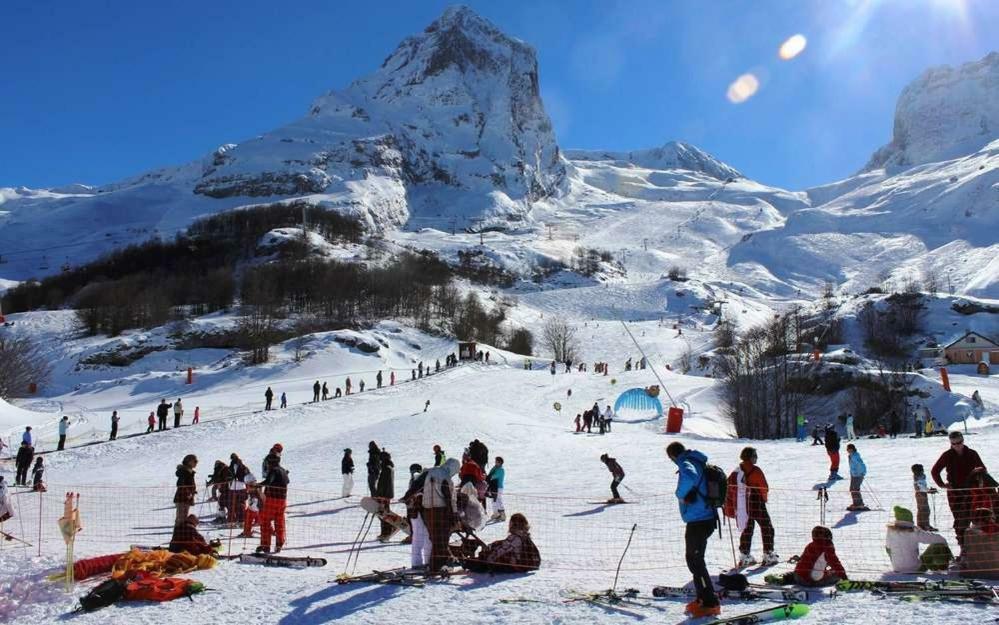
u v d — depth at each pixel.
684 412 66.00
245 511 19.34
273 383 91.12
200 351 117.06
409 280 160.25
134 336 122.56
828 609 10.14
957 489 12.52
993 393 68.31
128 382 95.69
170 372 102.56
